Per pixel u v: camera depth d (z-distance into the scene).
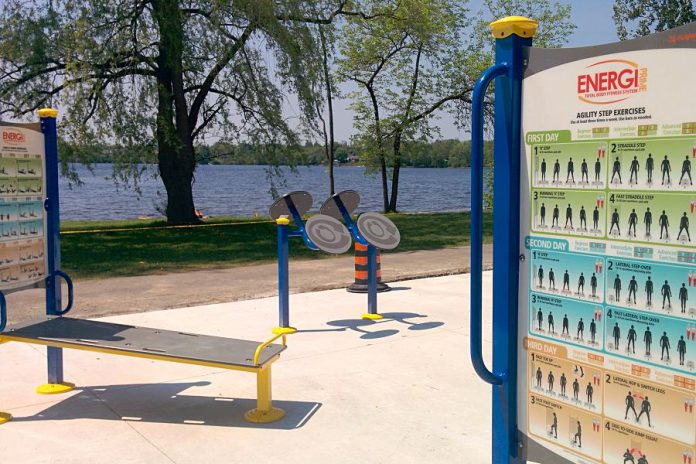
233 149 23.41
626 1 25.62
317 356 6.33
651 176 2.50
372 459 4.08
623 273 2.64
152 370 5.96
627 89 2.55
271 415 4.74
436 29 28.59
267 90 20.58
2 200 4.88
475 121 2.90
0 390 5.42
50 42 18.77
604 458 2.79
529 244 3.02
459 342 6.82
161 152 22.33
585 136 2.72
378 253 9.75
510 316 3.10
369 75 31.55
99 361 6.25
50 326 5.21
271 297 9.38
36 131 5.26
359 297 9.30
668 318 2.50
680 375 2.48
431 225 23.00
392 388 5.41
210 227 21.69
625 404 2.69
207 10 19.84
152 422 4.71
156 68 20.78
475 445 4.28
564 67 2.78
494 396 3.22
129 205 47.19
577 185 2.78
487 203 24.83
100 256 14.47
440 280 10.73
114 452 4.20
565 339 2.91
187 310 8.47
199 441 4.37
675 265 2.46
